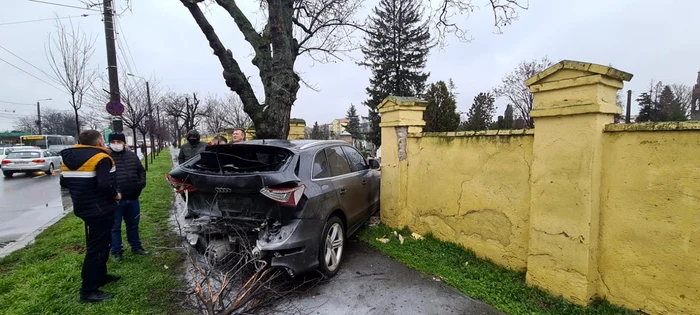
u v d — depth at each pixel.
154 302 2.99
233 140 5.78
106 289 3.22
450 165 4.20
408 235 4.79
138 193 4.09
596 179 2.62
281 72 6.64
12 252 4.41
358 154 5.34
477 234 3.85
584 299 2.67
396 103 4.86
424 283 3.36
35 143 30.25
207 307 2.26
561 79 2.73
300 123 13.43
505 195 3.48
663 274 2.34
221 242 3.35
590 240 2.63
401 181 5.00
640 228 2.45
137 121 14.66
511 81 27.36
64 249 4.35
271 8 6.54
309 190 3.31
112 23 8.59
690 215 2.19
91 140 3.07
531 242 3.09
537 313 2.71
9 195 9.85
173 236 4.98
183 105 28.75
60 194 10.00
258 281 2.66
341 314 2.79
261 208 3.14
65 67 10.48
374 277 3.52
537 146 3.01
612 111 2.61
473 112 30.77
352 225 4.38
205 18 6.86
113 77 8.61
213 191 3.27
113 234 3.93
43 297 3.02
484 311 2.81
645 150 2.39
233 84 7.05
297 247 3.10
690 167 2.18
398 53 30.53
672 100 29.38
